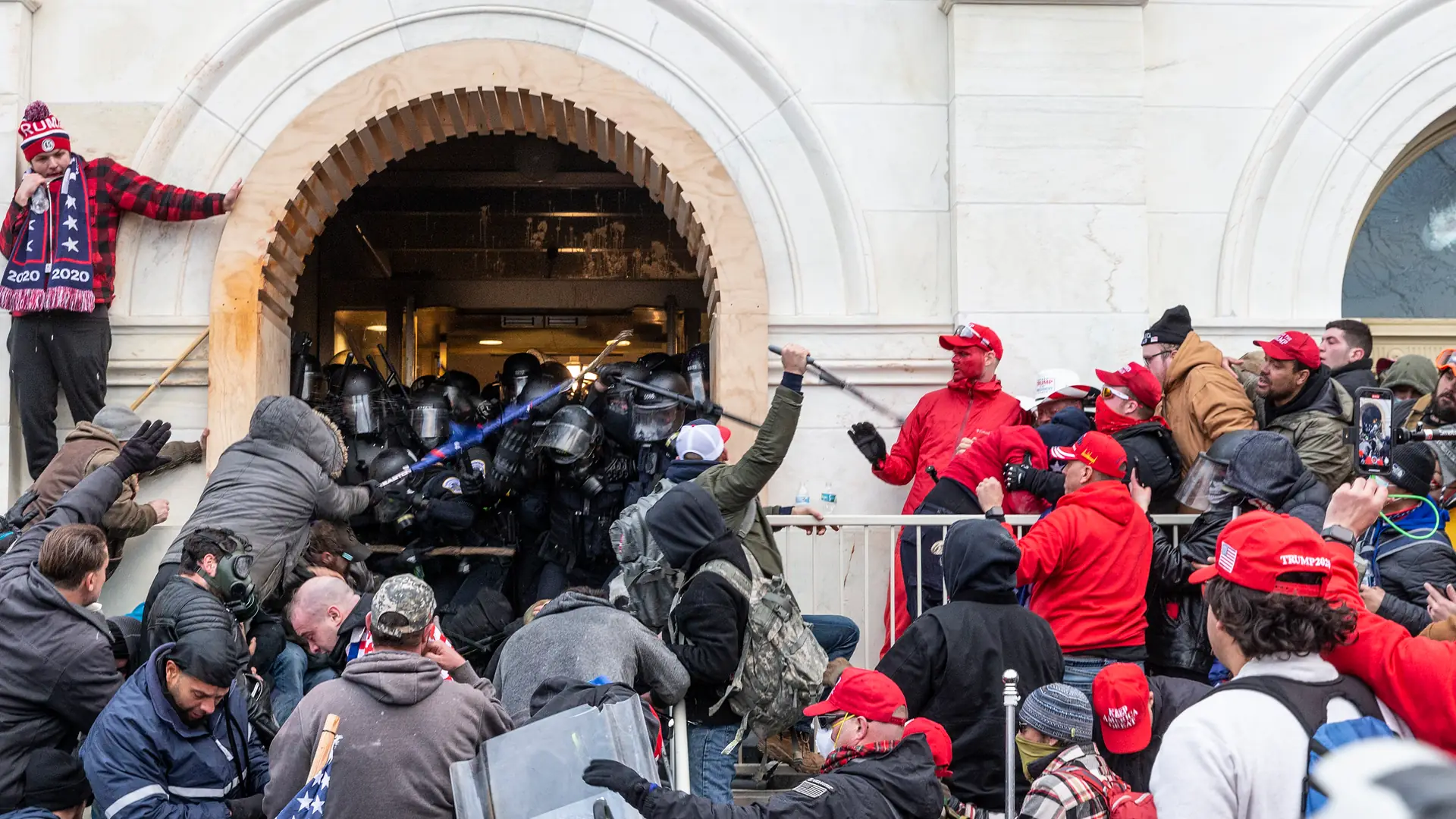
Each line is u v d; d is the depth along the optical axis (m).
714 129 7.73
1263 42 7.93
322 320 11.29
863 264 7.65
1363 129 7.91
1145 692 3.79
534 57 7.67
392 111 7.64
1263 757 2.78
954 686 4.52
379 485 7.01
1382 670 3.00
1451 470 5.42
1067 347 7.49
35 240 7.01
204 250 7.48
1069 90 7.63
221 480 5.99
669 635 5.14
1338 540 3.91
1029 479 6.02
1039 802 3.66
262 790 4.66
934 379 7.58
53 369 7.14
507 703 4.55
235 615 4.96
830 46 7.77
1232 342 7.74
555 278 11.40
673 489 5.10
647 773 3.74
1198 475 5.48
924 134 7.75
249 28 7.54
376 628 4.04
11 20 7.41
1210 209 7.85
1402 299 8.22
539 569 8.07
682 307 11.45
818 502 7.45
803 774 5.99
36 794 4.69
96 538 4.92
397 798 3.83
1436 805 1.53
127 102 7.50
